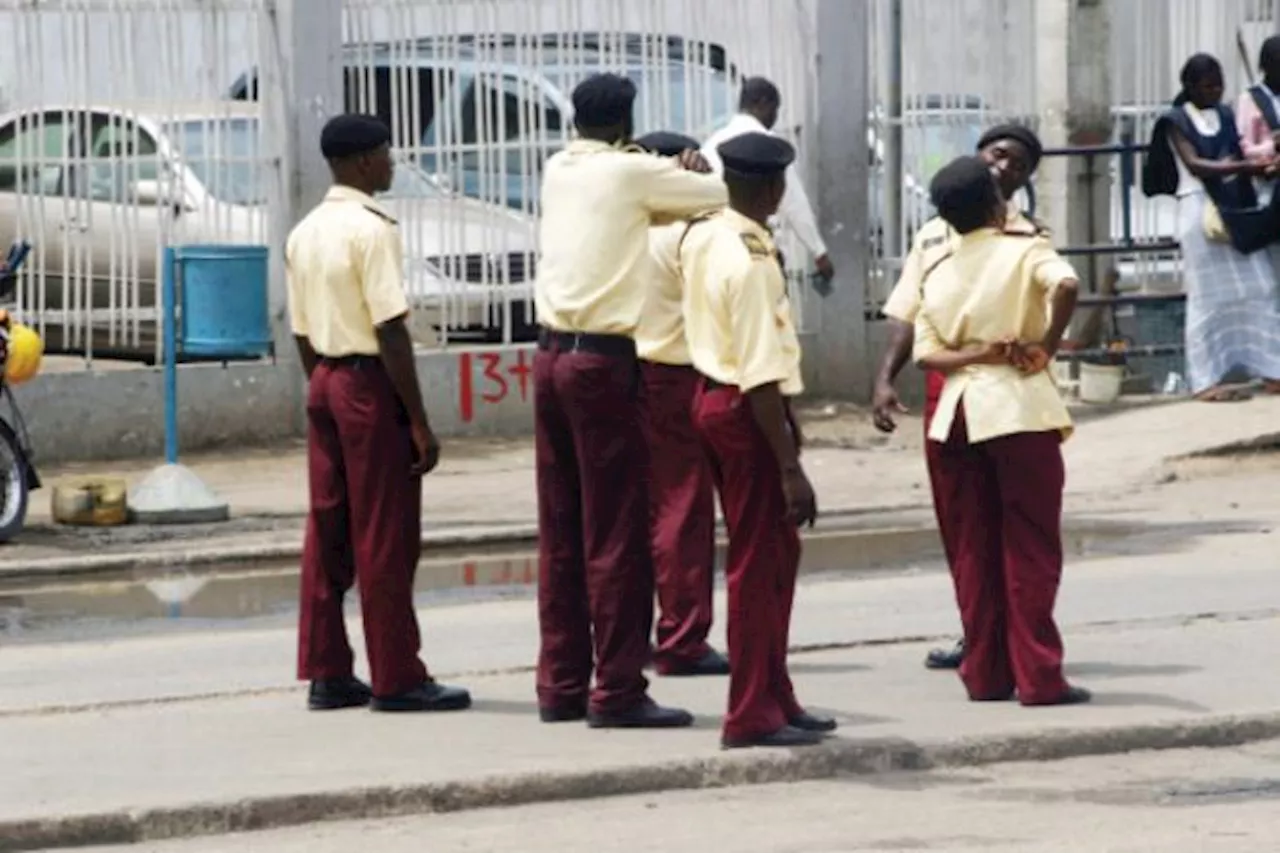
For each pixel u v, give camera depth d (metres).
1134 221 27.80
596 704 13.47
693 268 12.72
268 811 11.88
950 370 13.98
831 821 11.80
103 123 24.53
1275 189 25.09
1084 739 13.20
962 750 12.99
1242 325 25.28
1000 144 14.98
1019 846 11.26
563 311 13.14
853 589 18.11
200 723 13.90
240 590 18.97
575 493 13.59
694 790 12.54
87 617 17.84
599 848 11.34
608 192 13.07
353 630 17.05
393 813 12.06
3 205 24.38
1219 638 15.76
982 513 14.05
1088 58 27.27
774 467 12.63
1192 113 25.14
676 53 26.17
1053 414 13.80
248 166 25.00
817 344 27.05
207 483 23.62
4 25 24.14
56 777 12.50
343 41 25.36
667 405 14.91
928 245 14.36
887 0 27.19
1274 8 28.30
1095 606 16.91
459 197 25.81
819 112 26.89
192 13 24.67
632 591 13.38
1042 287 13.75
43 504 22.67
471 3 25.64
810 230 25.78
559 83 25.86
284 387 25.45
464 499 22.70
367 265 13.70
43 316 24.42
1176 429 24.23
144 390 24.72
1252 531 20.25
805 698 14.22
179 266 22.00
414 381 13.77
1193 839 11.34
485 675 15.18
